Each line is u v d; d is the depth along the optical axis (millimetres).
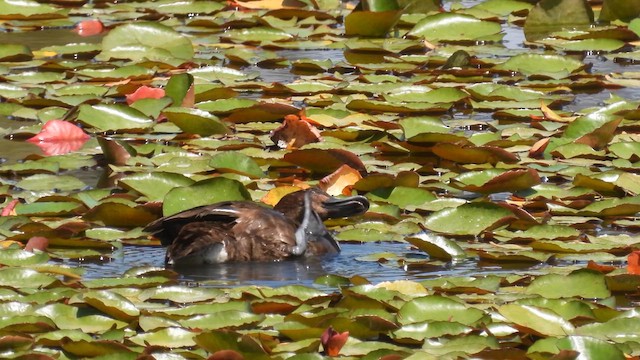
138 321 8719
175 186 12227
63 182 12750
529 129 14867
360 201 11430
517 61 18312
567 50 20156
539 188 12516
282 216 10914
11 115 15852
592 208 11844
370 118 15336
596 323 8680
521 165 13477
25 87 16797
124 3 23797
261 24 21469
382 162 13609
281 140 14375
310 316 8758
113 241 10977
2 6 22203
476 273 10234
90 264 10500
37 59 18922
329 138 14484
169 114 14648
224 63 18875
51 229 10930
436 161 13867
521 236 11055
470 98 16484
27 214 11461
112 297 8953
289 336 8492
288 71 18375
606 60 19406
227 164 12930
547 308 8859
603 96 16938
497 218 11414
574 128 14469
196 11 23031
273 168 13570
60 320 8805
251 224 10727
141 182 12203
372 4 21375
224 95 16312
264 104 15320
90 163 13672
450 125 15211
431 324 8625
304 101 16250
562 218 11695
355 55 19719
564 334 8539
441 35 20766
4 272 9711
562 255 10641
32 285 9625
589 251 10656
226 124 15148
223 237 10586
